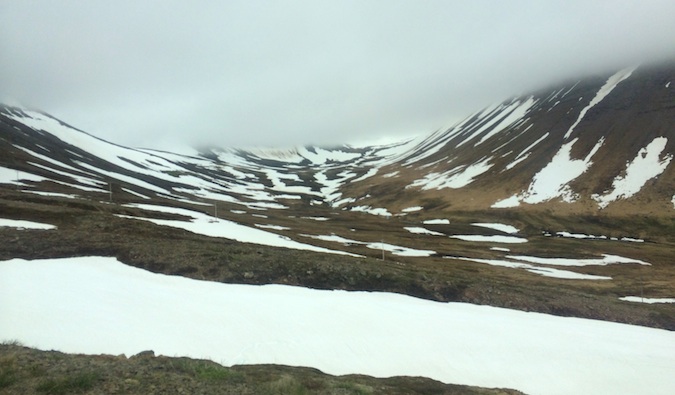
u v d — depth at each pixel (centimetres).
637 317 3191
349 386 1359
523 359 2133
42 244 2675
